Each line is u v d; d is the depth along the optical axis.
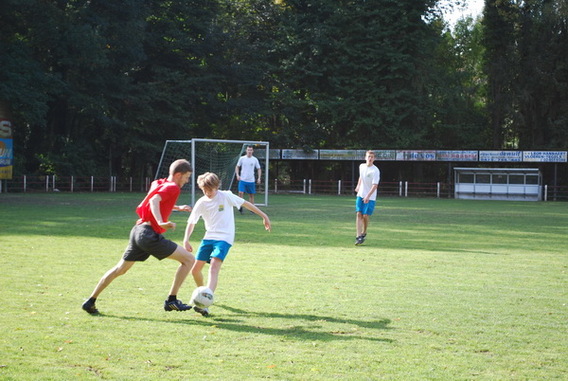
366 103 50.03
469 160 41.81
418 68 49.91
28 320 6.04
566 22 49.19
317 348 5.30
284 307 6.83
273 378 4.53
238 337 5.61
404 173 48.81
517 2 50.75
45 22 36.97
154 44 44.06
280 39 50.03
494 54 52.25
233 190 40.09
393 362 4.95
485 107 52.19
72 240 12.60
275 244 12.66
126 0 39.34
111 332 5.70
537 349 5.37
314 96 50.03
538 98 50.78
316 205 27.61
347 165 50.38
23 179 38.31
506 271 9.56
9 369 4.63
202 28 46.41
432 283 8.43
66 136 43.16
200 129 50.06
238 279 8.55
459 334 5.82
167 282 8.19
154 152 44.78
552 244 13.36
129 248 6.45
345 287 8.05
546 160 40.25
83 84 41.41
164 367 4.74
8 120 35.06
